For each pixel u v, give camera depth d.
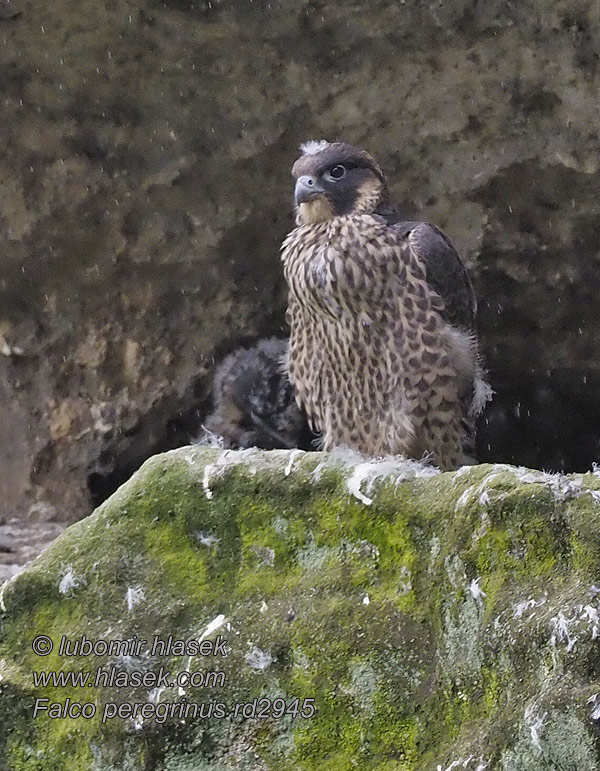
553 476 5.63
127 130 11.09
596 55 10.18
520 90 10.50
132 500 6.49
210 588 6.32
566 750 5.19
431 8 10.16
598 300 11.53
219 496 6.39
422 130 10.91
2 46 10.55
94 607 6.39
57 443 12.50
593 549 5.36
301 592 6.17
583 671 5.20
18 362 12.47
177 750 6.12
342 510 6.17
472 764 5.45
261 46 10.51
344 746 5.92
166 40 10.44
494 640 5.50
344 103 10.86
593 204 10.93
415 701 5.82
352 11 10.23
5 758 6.32
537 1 9.98
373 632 5.95
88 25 10.34
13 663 6.41
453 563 5.77
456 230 11.31
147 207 11.50
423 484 6.05
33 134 11.12
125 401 12.34
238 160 11.19
